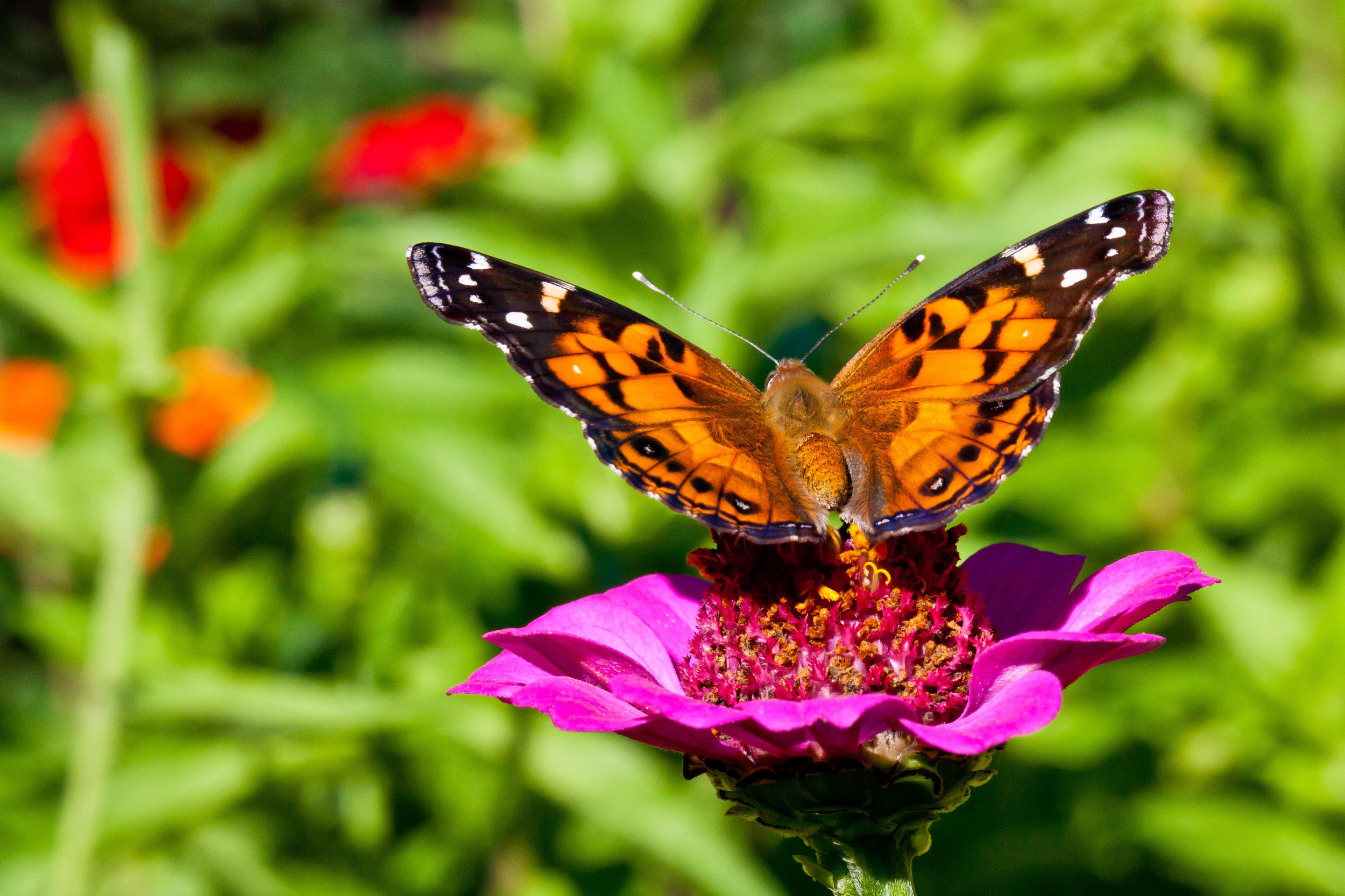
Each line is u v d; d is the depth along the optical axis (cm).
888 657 35
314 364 42
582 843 42
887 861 35
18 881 41
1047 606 36
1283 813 40
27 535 43
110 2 43
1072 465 42
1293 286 43
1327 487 42
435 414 41
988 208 42
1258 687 40
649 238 42
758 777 35
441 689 42
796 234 42
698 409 36
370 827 43
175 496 42
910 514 35
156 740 41
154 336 42
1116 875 41
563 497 41
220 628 43
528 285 37
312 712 40
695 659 35
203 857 42
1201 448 43
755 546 35
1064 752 41
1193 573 35
